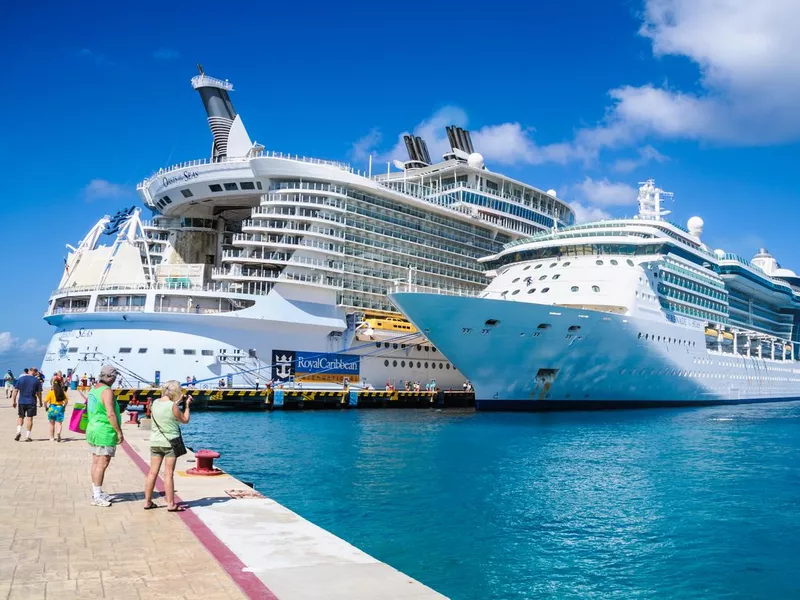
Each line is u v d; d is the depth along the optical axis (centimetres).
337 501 2102
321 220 5988
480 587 1388
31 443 2108
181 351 5272
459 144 8131
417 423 4531
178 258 6700
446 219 7281
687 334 6162
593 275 5516
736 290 7650
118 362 5203
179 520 1087
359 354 6225
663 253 5953
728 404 7031
